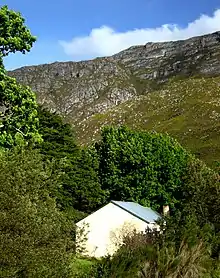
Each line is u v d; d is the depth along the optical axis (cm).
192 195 2473
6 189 1025
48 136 5012
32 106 2631
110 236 4231
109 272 1361
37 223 1034
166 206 5456
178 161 5581
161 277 1403
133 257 1398
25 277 995
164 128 14288
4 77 2578
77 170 5244
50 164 1270
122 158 5656
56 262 1070
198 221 1988
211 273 1521
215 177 2467
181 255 1441
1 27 2569
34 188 1099
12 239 986
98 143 6019
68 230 1173
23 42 2609
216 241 1686
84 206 5416
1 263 971
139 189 5556
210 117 14112
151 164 5550
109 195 5650
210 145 11712
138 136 5819
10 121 2556
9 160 1107
